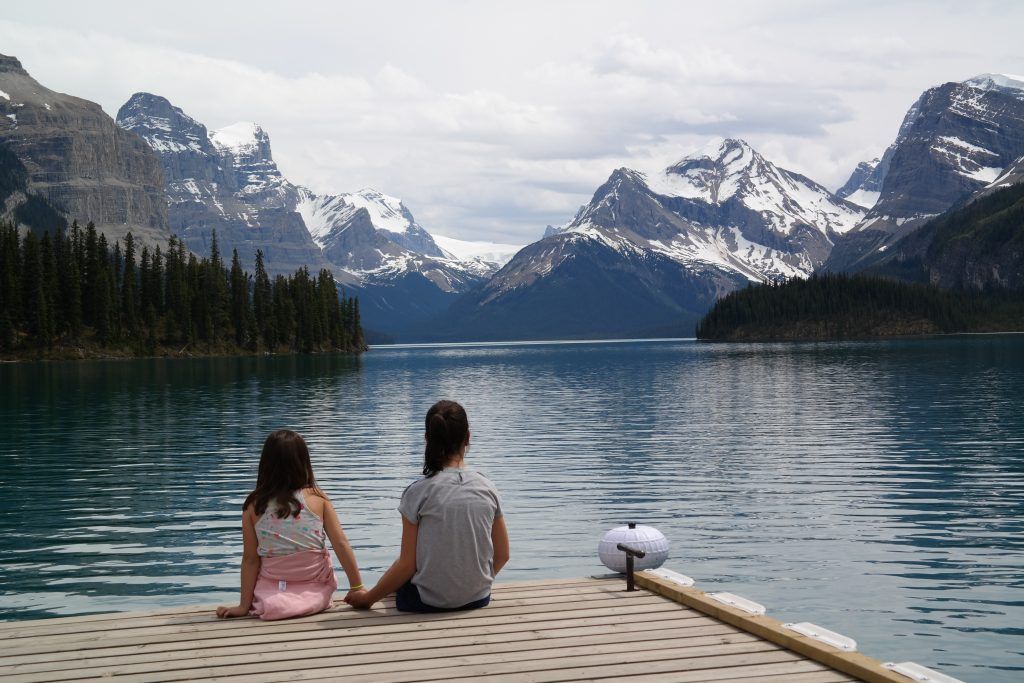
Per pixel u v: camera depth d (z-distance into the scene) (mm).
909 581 17438
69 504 26781
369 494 28281
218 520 24188
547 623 10961
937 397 64375
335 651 9969
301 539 11398
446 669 9352
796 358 156000
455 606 11422
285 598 11305
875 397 65812
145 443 42688
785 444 39625
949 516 23625
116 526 23500
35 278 186500
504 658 9672
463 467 11562
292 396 78438
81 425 52250
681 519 23719
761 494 27359
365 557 19906
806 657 9617
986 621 14984
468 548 11258
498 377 114312
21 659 9805
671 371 120938
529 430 47844
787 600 16266
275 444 11523
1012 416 50125
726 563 18953
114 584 17859
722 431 45625
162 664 9602
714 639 10297
